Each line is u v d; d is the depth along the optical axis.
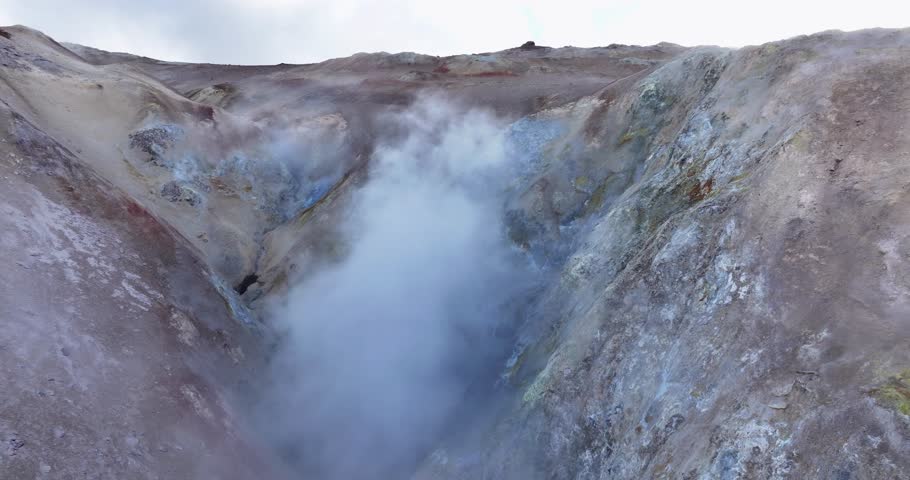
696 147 15.23
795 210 10.38
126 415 11.29
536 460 12.59
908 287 8.30
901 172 9.77
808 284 9.34
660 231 13.13
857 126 11.00
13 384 9.95
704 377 10.00
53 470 9.26
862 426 7.01
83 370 11.35
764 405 8.43
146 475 10.58
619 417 11.44
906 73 11.59
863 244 9.22
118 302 13.78
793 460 7.50
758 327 9.56
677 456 9.32
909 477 6.29
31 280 12.21
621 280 13.14
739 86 15.17
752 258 10.45
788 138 11.49
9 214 13.16
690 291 11.44
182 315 15.45
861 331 8.12
